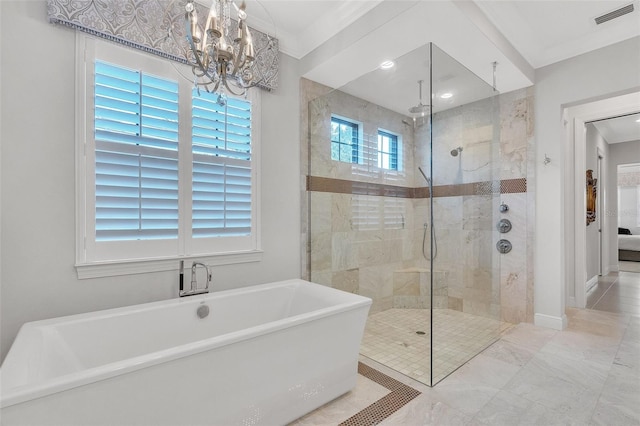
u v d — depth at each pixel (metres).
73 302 1.80
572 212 3.61
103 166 1.89
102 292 1.90
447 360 2.22
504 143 3.16
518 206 3.06
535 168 2.96
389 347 2.48
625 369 2.10
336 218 3.05
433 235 2.41
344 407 1.74
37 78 1.68
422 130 2.47
